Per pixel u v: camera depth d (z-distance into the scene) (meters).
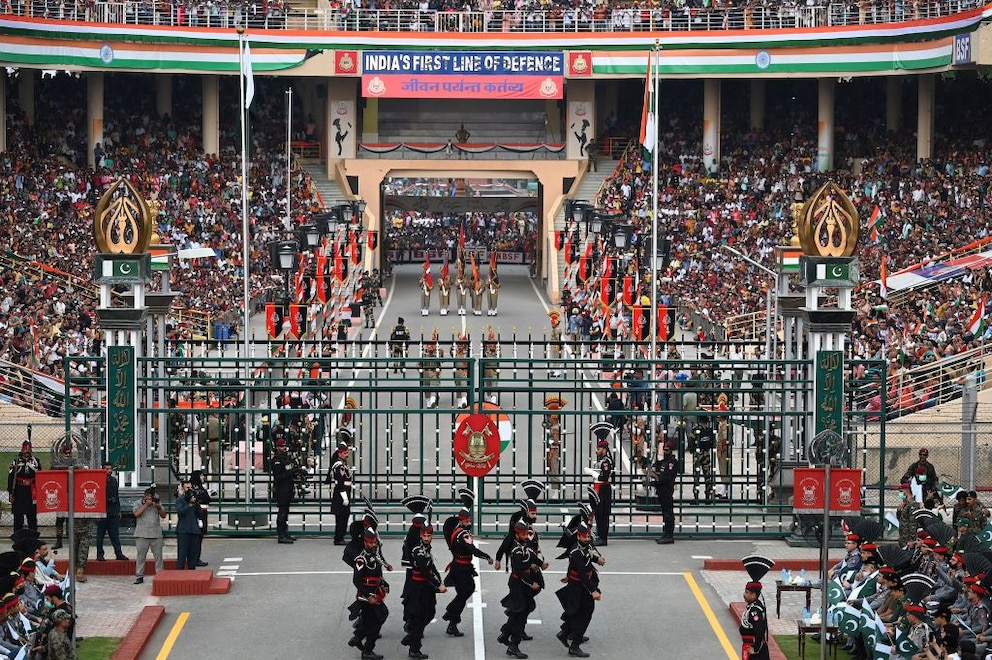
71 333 69.88
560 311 94.88
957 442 56.28
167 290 50.09
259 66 111.31
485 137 121.00
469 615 39.41
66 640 31.59
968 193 97.81
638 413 46.53
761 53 109.38
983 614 32.44
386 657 35.91
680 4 117.44
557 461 52.59
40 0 108.00
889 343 67.00
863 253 89.00
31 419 59.09
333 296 78.88
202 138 112.94
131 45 106.75
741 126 117.12
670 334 62.19
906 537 42.97
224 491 51.78
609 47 112.75
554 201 114.75
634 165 110.06
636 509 49.94
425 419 65.00
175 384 54.41
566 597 36.12
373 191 115.62
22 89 107.75
